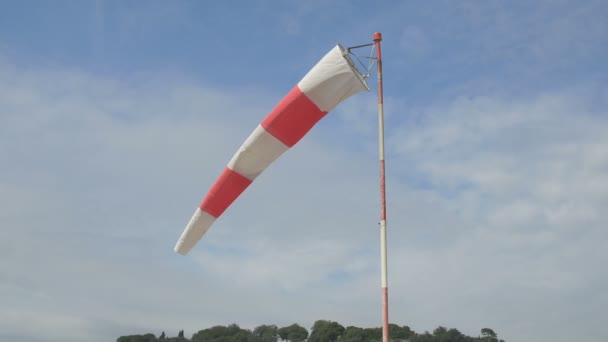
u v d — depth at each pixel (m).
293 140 16.75
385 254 15.29
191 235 19.03
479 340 73.12
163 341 90.06
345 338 82.00
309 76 15.83
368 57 16.16
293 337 91.81
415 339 75.38
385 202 15.62
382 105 16.03
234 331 93.56
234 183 17.75
